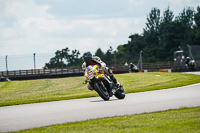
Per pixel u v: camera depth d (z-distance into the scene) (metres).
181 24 193.00
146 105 22.11
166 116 17.00
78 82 70.50
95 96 32.16
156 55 194.38
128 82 57.53
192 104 21.56
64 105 24.39
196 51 125.69
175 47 190.62
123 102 24.45
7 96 47.69
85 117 18.33
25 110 22.39
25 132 14.78
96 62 26.17
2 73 106.88
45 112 20.94
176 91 31.80
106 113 19.36
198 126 14.25
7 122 17.77
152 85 46.94
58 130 14.84
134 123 15.52
